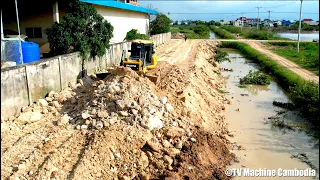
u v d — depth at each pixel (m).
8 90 10.91
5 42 15.09
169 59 27.48
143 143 9.77
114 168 8.79
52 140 9.60
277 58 32.03
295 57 32.81
